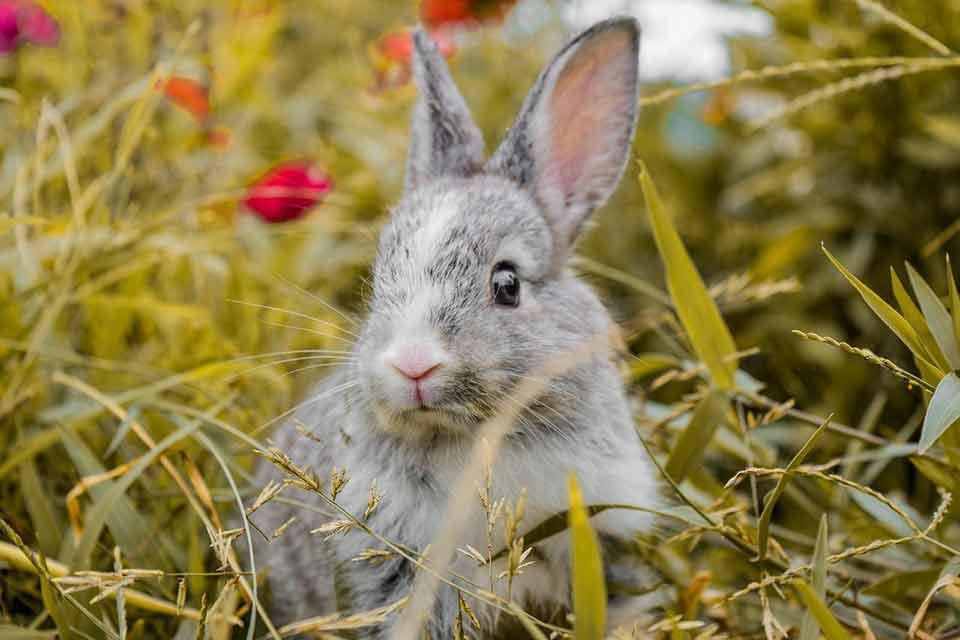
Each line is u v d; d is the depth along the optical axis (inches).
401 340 19.2
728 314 27.1
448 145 22.1
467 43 31.9
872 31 26.6
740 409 21.1
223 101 28.2
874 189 27.2
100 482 20.6
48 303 22.8
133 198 25.6
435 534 19.7
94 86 26.2
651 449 21.8
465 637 18.4
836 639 16.6
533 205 21.0
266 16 29.8
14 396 21.9
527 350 19.7
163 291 25.5
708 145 30.6
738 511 19.9
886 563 20.7
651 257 29.4
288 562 21.1
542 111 21.5
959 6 26.2
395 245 20.2
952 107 26.8
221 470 22.0
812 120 27.6
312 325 25.1
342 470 18.3
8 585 20.2
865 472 23.6
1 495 21.5
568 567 20.2
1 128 26.2
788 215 27.9
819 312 26.7
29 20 25.9
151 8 26.7
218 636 17.3
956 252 26.1
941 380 18.0
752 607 20.8
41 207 24.8
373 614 18.0
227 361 22.5
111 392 22.9
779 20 27.5
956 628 19.4
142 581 19.8
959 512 19.6
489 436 18.5
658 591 20.7
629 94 21.8
